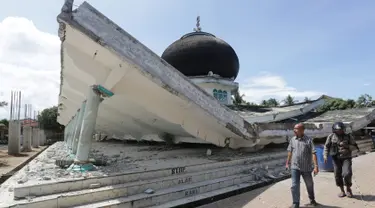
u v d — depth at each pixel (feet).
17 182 20.18
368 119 58.95
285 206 21.62
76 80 31.55
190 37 70.54
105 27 21.93
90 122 25.18
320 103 69.15
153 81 24.66
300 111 63.57
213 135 34.86
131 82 26.37
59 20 20.44
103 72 25.70
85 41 22.49
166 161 31.32
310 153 20.45
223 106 31.53
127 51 22.85
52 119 160.35
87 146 25.03
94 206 18.62
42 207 17.62
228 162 31.55
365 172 33.71
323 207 20.68
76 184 20.35
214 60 67.00
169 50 70.44
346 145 23.13
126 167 26.58
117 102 33.19
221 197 24.43
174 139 43.98
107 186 21.18
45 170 24.85
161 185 23.47
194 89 28.07
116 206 19.30
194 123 32.27
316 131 49.19
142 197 20.71
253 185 27.66
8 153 84.84
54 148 58.13
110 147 53.88
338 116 61.57
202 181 26.17
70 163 26.68
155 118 34.17
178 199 22.49
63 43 23.56
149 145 57.00
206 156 36.24
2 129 152.66
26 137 98.73
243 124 34.63
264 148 47.73
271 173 32.22
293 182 20.17
